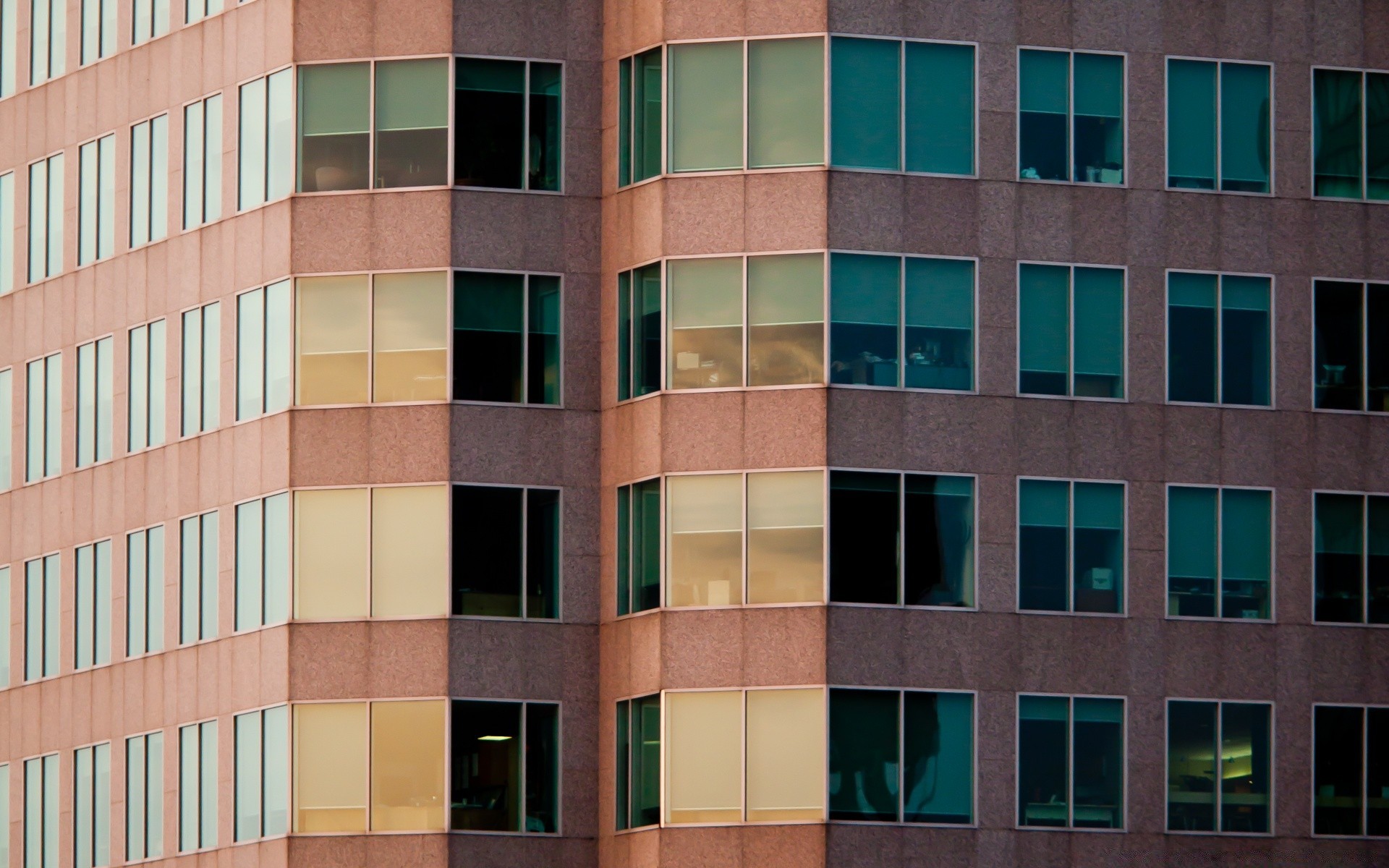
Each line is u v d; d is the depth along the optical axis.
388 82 149.50
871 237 144.88
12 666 164.38
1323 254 148.62
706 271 145.62
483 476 146.88
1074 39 147.62
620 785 145.50
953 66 146.50
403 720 145.62
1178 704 144.88
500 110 149.12
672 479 144.88
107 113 161.50
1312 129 149.38
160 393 156.75
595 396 148.25
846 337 144.38
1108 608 144.88
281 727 147.12
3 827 163.88
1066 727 143.88
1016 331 145.62
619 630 146.25
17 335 165.75
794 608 142.88
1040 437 145.12
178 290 156.00
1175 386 146.75
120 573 158.12
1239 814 144.88
